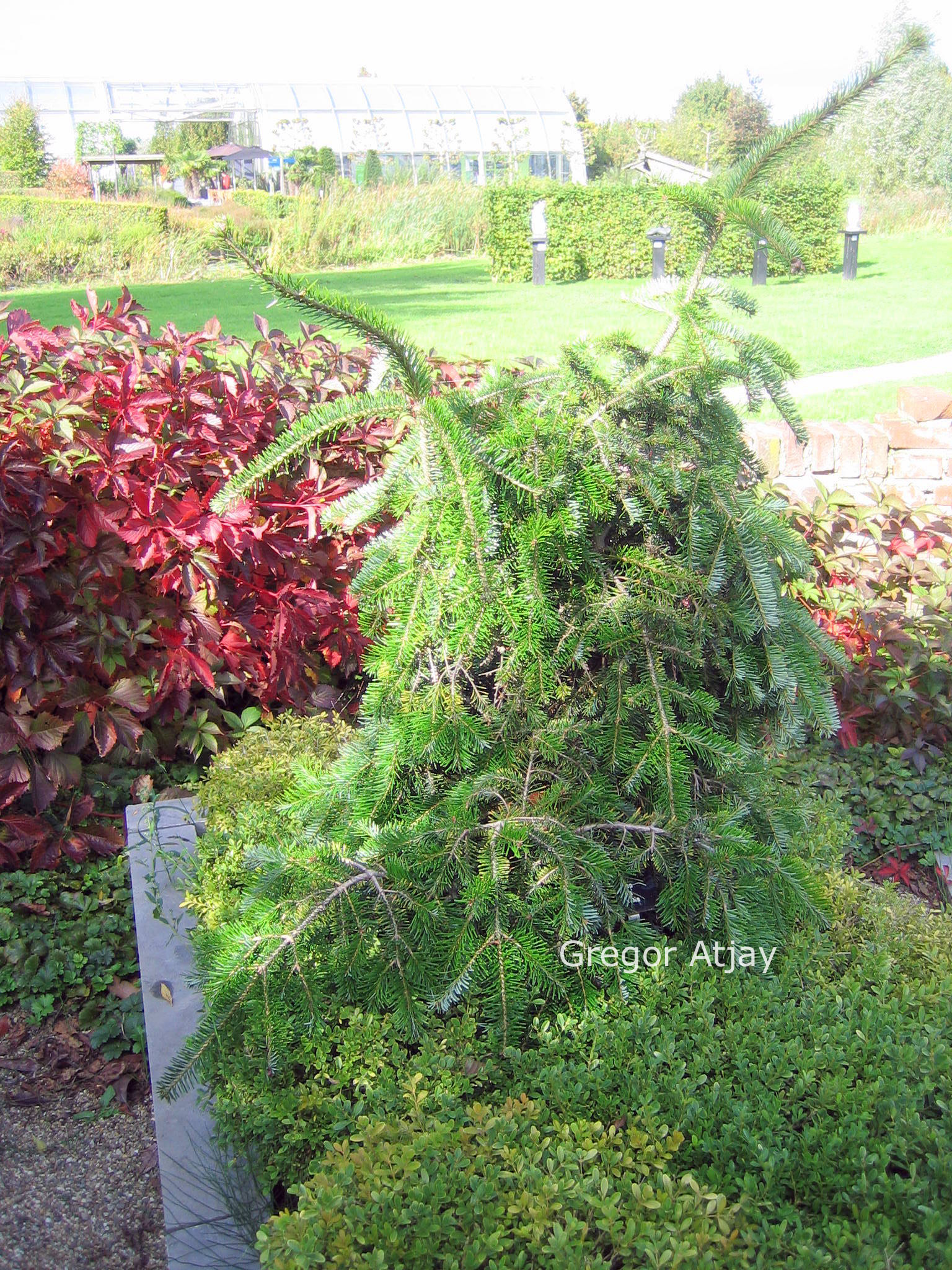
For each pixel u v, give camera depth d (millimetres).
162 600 3301
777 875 2127
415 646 2059
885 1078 1714
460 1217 1495
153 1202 2400
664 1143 1607
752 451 2449
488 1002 1949
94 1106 2709
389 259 18609
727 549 2139
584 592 2133
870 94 2059
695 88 46000
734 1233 1410
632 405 2172
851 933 2266
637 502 2086
